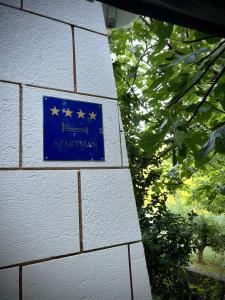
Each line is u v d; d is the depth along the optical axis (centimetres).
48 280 173
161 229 562
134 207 217
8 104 181
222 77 238
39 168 183
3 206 167
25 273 167
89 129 210
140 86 477
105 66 232
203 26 120
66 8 222
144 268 210
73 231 188
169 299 546
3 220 166
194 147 197
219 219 820
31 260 170
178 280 577
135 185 536
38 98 193
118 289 196
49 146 190
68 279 179
